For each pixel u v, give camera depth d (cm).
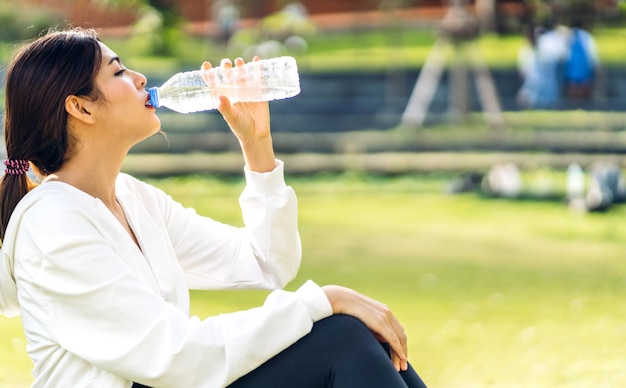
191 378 246
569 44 1677
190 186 1244
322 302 254
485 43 2236
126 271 249
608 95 1822
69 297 246
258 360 248
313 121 1603
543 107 1653
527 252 862
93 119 262
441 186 1264
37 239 249
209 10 2359
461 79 1546
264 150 296
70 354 251
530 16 1683
